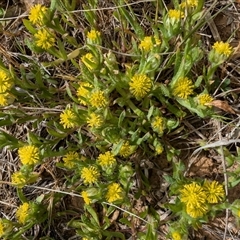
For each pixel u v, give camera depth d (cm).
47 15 19
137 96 18
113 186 18
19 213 20
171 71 21
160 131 19
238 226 19
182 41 19
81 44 23
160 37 21
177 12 18
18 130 23
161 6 21
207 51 21
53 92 21
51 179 22
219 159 21
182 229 18
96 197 18
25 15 23
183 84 18
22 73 19
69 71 22
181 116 20
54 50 20
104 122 18
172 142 21
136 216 19
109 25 22
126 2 20
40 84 20
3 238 20
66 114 18
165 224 21
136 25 20
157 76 20
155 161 21
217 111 20
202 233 20
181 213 18
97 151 21
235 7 21
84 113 19
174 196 21
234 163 20
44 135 22
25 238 22
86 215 21
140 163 21
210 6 20
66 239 22
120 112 20
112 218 21
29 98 21
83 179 20
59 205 22
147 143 21
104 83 19
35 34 19
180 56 18
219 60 18
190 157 21
